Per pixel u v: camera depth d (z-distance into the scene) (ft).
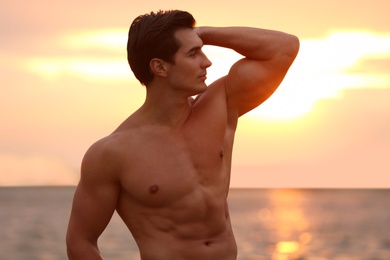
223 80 14.06
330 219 220.64
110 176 13.15
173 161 13.12
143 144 13.14
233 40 13.85
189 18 13.17
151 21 13.06
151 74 13.17
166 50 12.97
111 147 13.11
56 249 111.14
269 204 444.14
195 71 13.05
